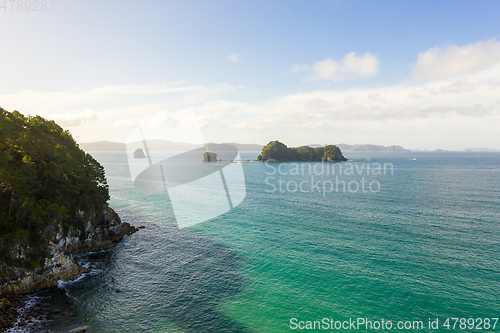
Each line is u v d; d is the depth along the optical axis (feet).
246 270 141.18
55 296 116.06
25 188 129.59
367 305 111.75
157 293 120.06
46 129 193.67
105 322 100.27
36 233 128.98
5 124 153.28
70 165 167.63
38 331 93.35
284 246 171.94
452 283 126.41
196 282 129.49
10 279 114.52
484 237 184.14
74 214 159.22
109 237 180.55
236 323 101.50
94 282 128.57
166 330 96.99
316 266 144.46
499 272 135.95
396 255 156.56
